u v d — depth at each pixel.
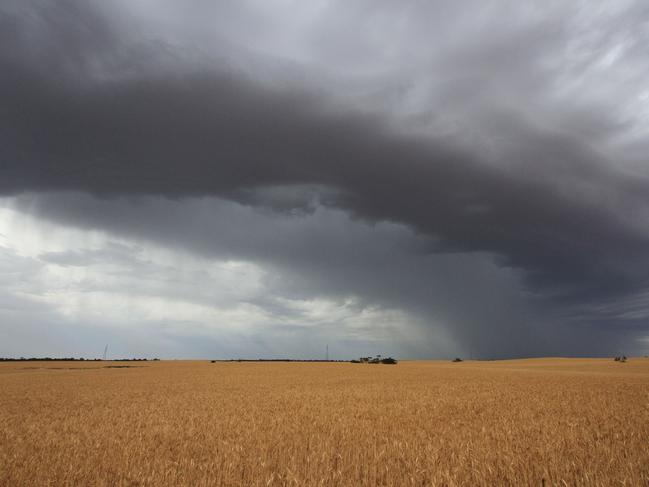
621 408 23.03
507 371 74.44
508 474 9.79
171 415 20.80
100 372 73.81
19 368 93.19
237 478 9.80
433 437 14.78
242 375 63.09
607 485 9.12
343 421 18.66
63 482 9.50
